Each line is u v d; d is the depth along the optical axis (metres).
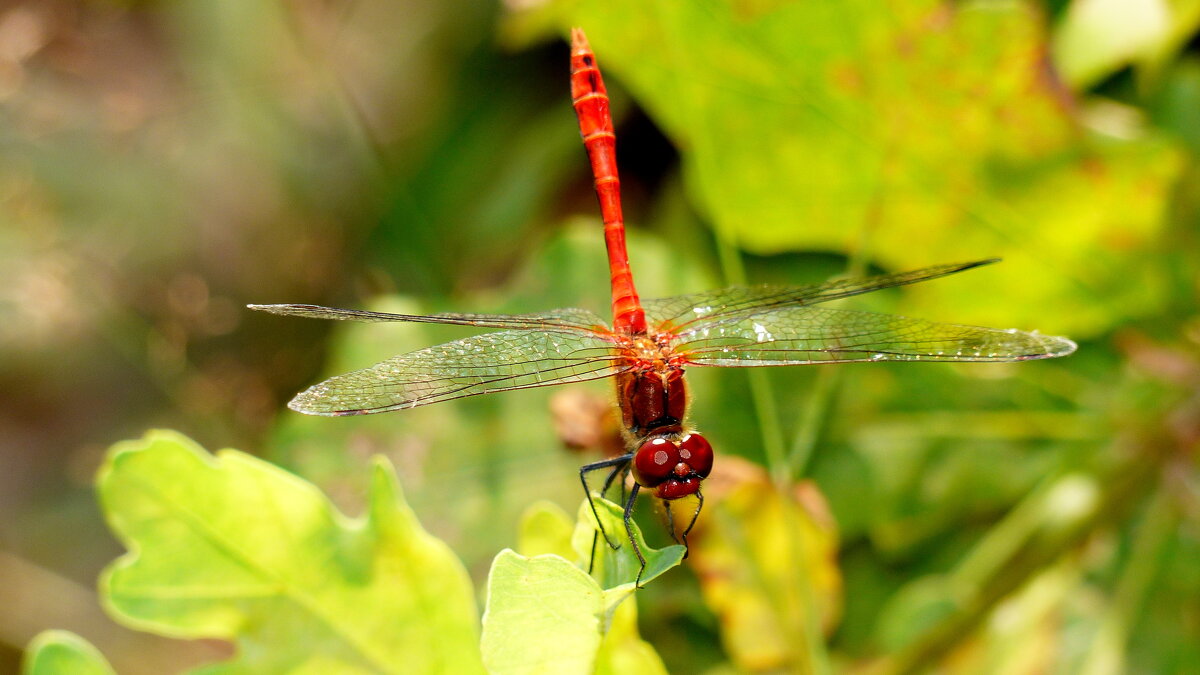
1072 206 0.45
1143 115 0.46
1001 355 0.44
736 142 0.46
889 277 0.45
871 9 0.45
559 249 0.46
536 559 0.43
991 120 0.45
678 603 0.45
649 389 0.45
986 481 0.46
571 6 0.46
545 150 0.48
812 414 0.46
